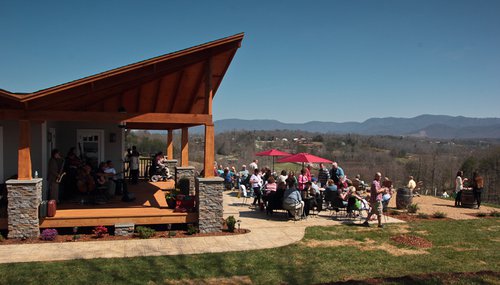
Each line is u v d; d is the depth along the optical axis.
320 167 15.98
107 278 6.55
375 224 11.45
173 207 10.70
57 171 10.38
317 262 7.77
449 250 8.89
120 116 9.48
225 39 9.51
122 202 11.64
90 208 10.57
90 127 14.77
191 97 13.42
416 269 7.44
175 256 7.88
